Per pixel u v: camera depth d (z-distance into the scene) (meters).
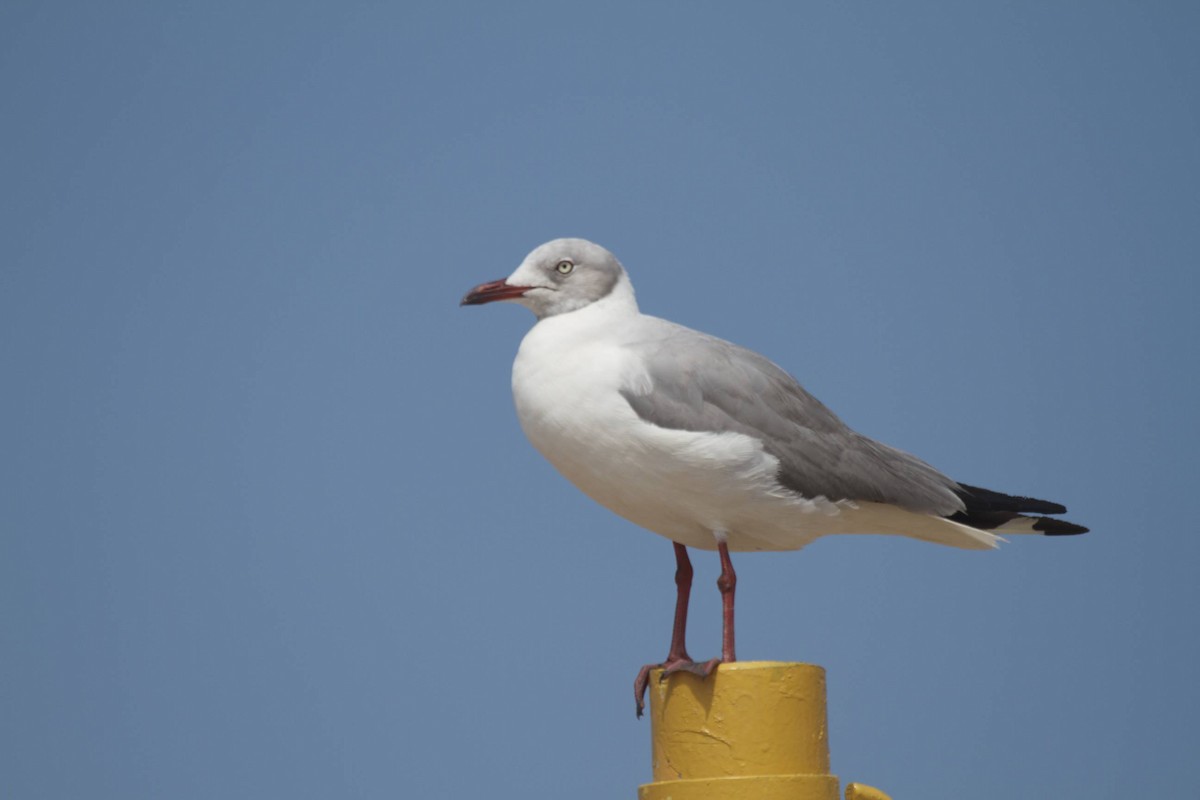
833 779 8.90
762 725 8.91
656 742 9.45
